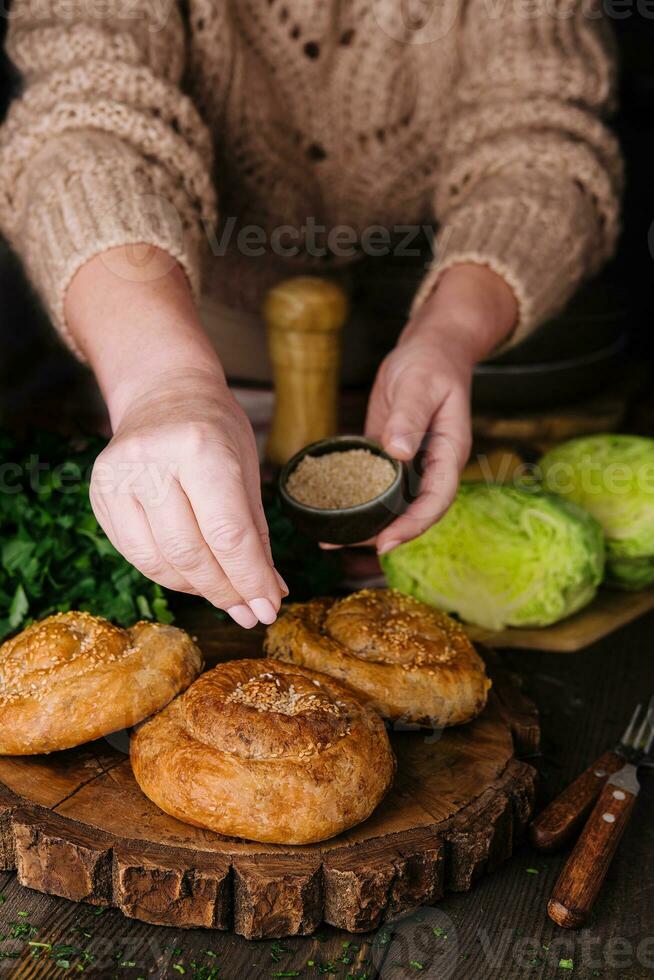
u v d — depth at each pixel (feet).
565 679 2.90
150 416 2.23
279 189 3.48
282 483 2.70
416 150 3.53
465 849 2.29
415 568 3.01
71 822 2.27
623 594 3.23
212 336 3.80
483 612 3.00
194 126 2.93
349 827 2.26
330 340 3.28
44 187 2.68
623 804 2.42
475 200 3.13
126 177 2.68
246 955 2.19
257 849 2.23
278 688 2.37
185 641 2.49
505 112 3.25
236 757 2.25
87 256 2.54
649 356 4.58
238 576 2.18
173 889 2.19
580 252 3.13
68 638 2.46
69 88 2.80
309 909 2.21
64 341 2.67
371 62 3.33
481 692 2.54
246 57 3.25
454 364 2.69
